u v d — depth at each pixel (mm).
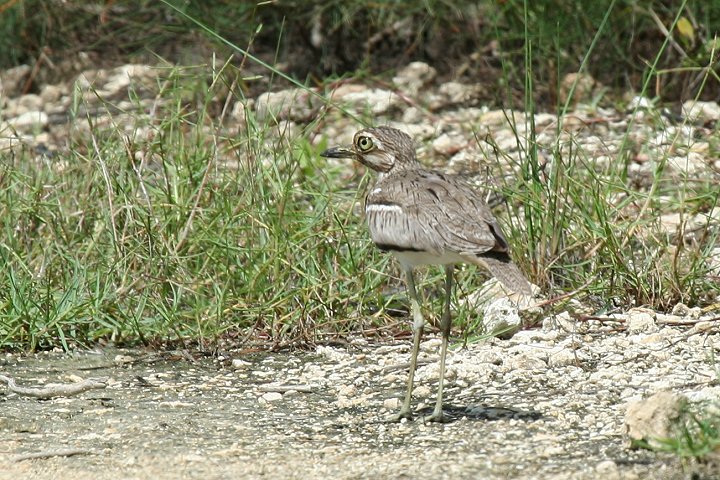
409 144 10133
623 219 13023
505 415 9375
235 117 17328
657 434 8281
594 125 17172
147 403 10078
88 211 13031
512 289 8711
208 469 8367
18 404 10055
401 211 9320
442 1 19500
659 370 10125
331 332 11820
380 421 9414
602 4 18484
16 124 18375
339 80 17859
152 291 12117
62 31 20688
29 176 13922
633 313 11547
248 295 12039
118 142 13906
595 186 13336
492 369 10461
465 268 12469
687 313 11617
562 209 12562
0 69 21141
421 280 12555
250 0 19703
